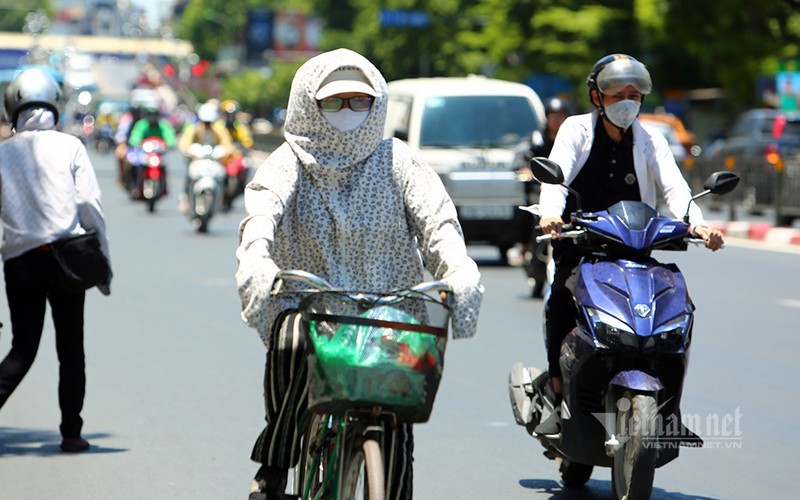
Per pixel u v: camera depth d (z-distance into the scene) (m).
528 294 42.03
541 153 41.09
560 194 17.80
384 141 15.00
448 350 31.55
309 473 14.53
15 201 21.05
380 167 14.81
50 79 22.00
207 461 21.00
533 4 146.25
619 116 17.83
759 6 121.75
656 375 16.58
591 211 18.58
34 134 21.34
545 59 141.88
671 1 121.94
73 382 21.58
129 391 26.39
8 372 20.88
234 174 73.69
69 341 21.56
